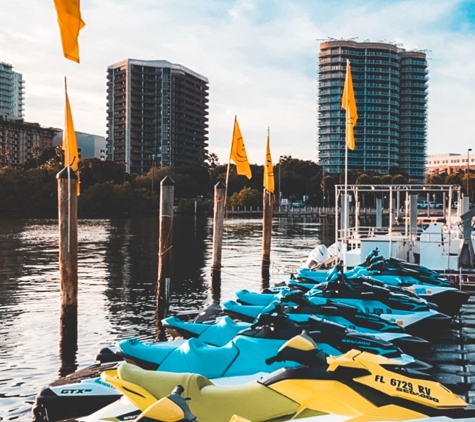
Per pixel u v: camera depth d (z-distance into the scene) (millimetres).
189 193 118500
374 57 139875
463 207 26078
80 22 13898
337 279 12383
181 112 158125
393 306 11828
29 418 10703
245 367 8391
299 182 131000
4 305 21438
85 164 105375
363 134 140250
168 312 19594
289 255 41406
